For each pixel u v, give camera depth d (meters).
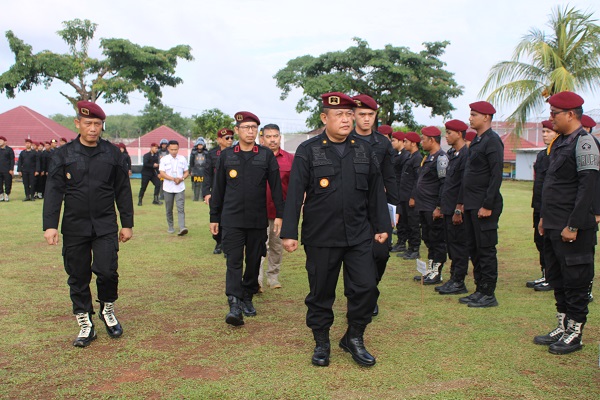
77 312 4.21
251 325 4.72
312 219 3.83
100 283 4.26
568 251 4.04
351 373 3.64
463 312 5.07
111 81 25.41
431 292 5.90
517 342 4.24
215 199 5.16
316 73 26.28
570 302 4.05
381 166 4.87
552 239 4.16
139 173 28.22
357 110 4.85
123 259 7.72
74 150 4.16
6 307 5.22
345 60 24.67
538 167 6.13
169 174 9.84
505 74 17.59
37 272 6.76
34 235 9.76
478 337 4.35
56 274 6.65
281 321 4.84
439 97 26.48
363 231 3.84
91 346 4.18
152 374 3.64
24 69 24.80
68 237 4.14
